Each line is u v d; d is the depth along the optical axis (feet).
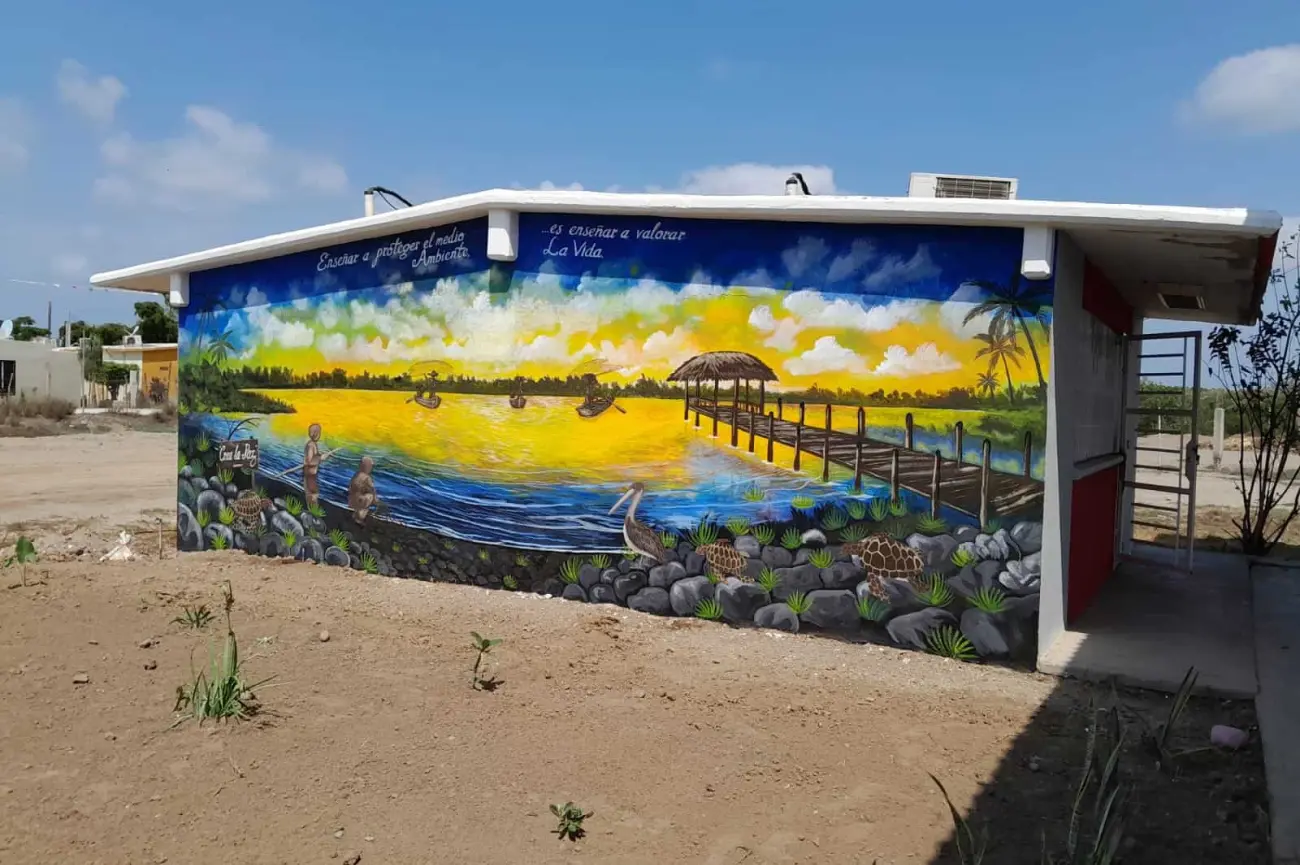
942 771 16.57
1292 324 39.83
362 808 14.21
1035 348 22.33
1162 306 36.96
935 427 23.40
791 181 29.07
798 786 15.85
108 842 12.79
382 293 31.09
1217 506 57.93
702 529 26.08
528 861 13.19
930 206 22.70
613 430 27.14
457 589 28.91
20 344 169.89
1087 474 27.09
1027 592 22.38
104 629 21.70
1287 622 26.53
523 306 28.17
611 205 26.00
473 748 16.55
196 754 15.39
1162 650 23.35
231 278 35.58
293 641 21.84
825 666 22.17
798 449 24.93
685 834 14.20
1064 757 17.24
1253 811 15.14
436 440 29.89
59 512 49.70
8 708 16.71
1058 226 22.02
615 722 18.11
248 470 35.14
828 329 24.59
